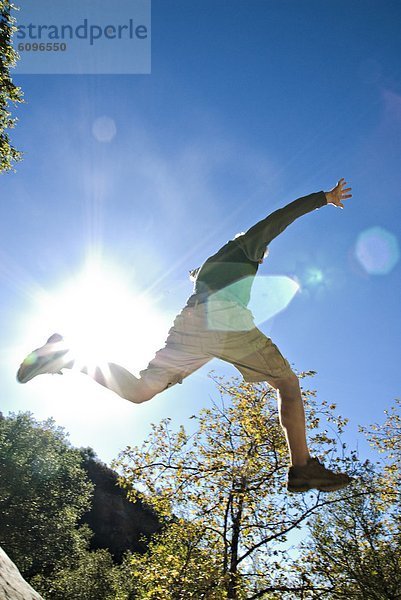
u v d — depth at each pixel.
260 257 2.54
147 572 10.92
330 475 2.15
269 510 11.50
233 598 10.19
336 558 12.07
